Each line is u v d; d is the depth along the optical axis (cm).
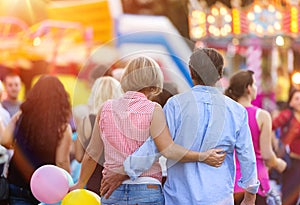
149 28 1259
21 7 1229
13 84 1147
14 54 1212
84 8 1243
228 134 655
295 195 1068
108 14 1236
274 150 1105
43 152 808
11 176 806
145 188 629
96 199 695
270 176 1061
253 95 870
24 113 813
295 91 1142
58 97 813
